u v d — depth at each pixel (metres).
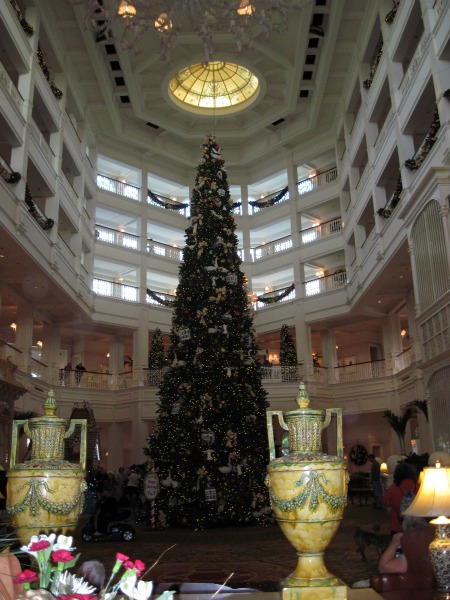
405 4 15.48
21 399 19.05
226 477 11.19
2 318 24.17
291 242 26.69
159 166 27.78
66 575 1.87
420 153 14.31
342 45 20.70
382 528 9.85
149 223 27.12
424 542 3.74
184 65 21.00
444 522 3.44
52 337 23.19
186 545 9.09
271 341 28.81
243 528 11.05
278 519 3.34
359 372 24.56
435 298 12.74
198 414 11.49
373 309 23.19
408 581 3.63
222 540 9.55
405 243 15.66
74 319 23.23
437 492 3.49
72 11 18.53
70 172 22.47
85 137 23.19
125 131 25.45
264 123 25.27
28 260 16.20
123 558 1.88
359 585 4.15
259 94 23.16
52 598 1.68
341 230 24.64
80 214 22.22
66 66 20.45
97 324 24.11
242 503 11.16
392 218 16.78
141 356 24.72
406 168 15.41
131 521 12.85
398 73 16.78
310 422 3.53
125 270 26.89
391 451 24.03
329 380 25.08
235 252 13.35
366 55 20.03
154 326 25.62
